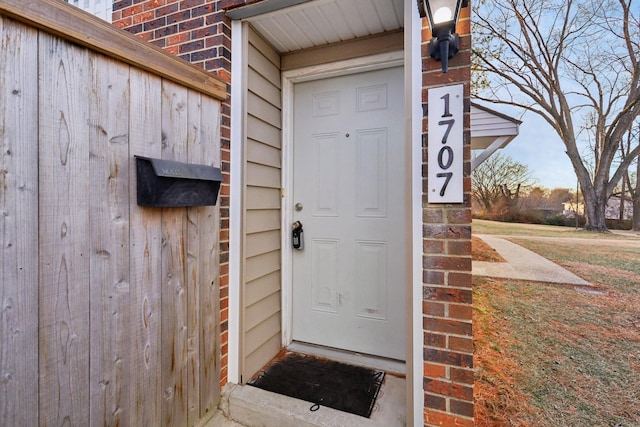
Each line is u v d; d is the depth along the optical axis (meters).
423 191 1.39
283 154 2.28
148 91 1.26
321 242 2.29
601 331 1.98
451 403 1.32
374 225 2.15
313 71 2.19
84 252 1.03
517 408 1.74
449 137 1.33
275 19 1.83
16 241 0.85
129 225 1.19
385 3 1.68
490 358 2.00
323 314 2.29
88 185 1.04
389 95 2.12
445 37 1.25
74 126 0.99
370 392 1.73
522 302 2.24
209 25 1.80
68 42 0.97
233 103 1.82
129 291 1.19
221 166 1.74
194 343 1.54
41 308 0.91
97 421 1.07
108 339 1.11
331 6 1.71
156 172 1.18
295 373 1.94
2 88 0.81
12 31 0.83
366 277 2.17
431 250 1.37
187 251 1.49
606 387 1.77
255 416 1.63
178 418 1.43
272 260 2.19
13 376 0.84
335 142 2.25
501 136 2.57
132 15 2.03
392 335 2.10
